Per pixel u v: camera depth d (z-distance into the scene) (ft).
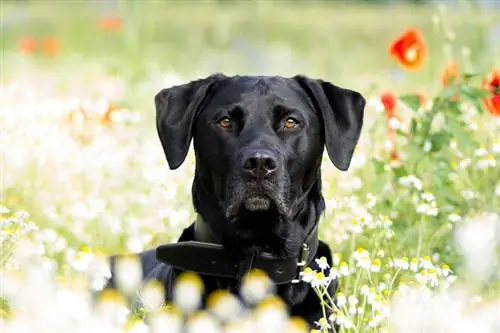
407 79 61.52
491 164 28.19
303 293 22.34
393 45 33.96
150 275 25.72
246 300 21.91
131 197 32.42
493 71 31.96
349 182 31.94
